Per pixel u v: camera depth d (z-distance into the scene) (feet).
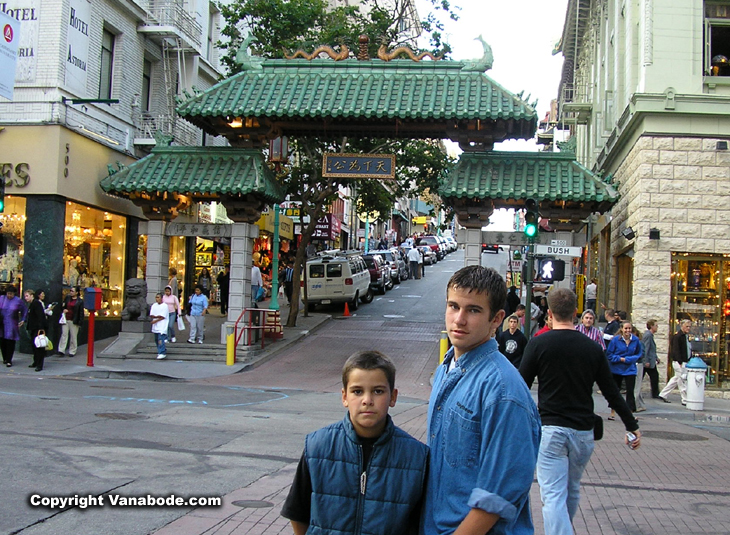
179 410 42.73
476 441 10.39
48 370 61.16
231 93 69.00
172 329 73.61
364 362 11.04
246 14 93.15
